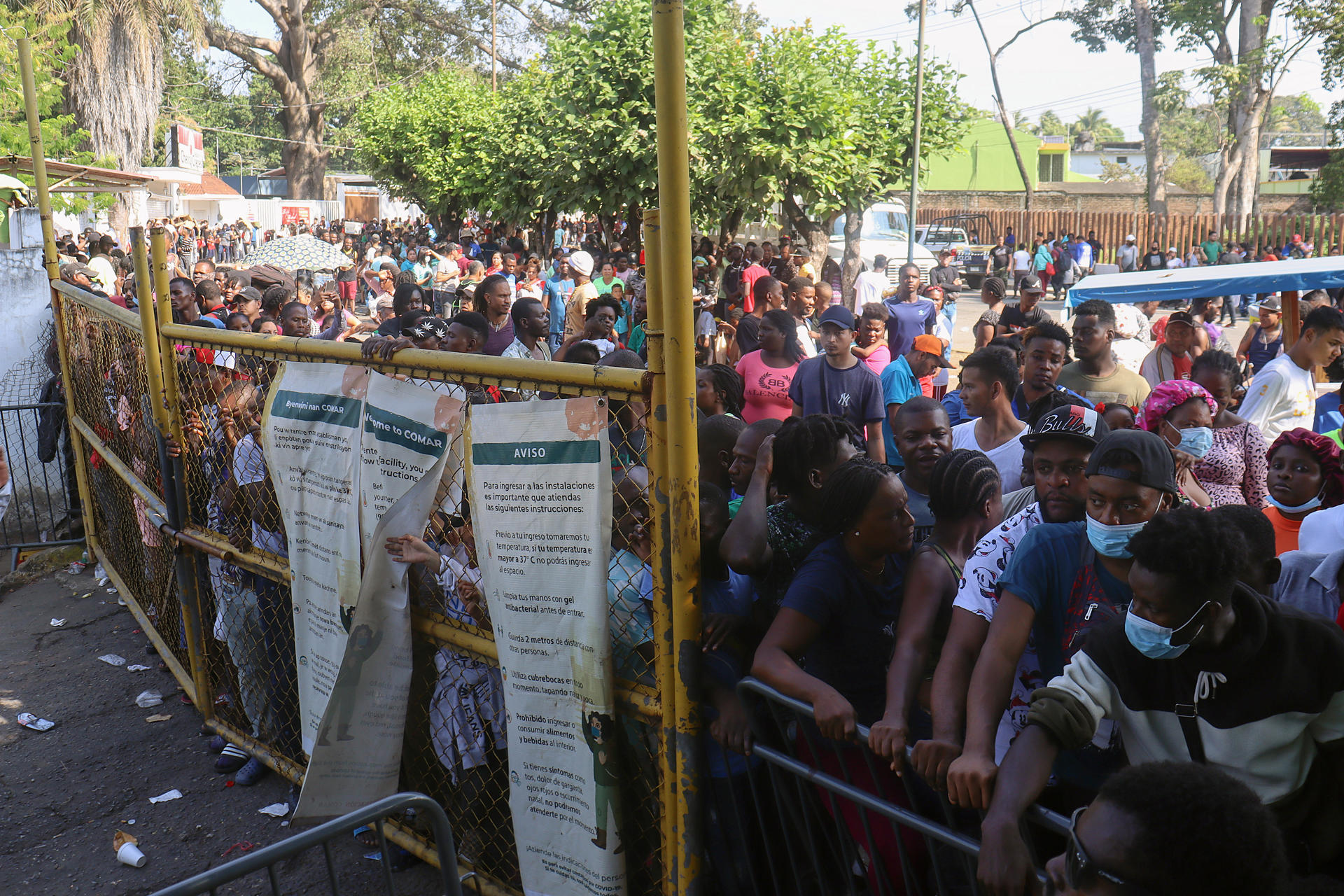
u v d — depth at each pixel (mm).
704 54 13625
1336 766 1842
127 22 27641
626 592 2666
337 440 3395
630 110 14445
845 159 13891
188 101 64688
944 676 2188
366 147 32812
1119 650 1854
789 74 13469
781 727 2463
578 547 2611
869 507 2400
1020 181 44781
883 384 5590
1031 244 31938
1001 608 2146
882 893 2275
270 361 3916
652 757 2750
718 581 2750
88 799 4148
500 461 2773
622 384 2453
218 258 37344
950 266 21578
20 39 6680
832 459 2779
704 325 9703
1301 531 3227
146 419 4957
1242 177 32562
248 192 67250
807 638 2396
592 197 14969
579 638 2635
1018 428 4109
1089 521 2062
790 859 2438
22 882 3602
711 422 3590
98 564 6957
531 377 2711
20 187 11664
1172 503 2062
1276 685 1773
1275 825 1299
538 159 16547
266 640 4160
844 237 23234
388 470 3209
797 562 2846
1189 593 1683
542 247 22250
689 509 2377
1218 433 4273
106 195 22516
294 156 47906
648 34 14172
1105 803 1336
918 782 2389
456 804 3438
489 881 3273
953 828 1985
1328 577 2697
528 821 2896
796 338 6129
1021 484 3977
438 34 47469
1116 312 7656
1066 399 3980
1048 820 1748
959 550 2631
